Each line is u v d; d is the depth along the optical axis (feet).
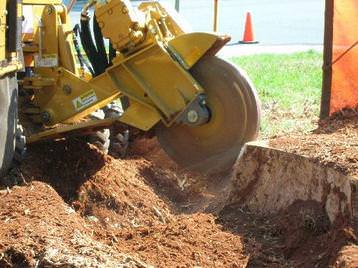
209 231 24.79
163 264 21.75
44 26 33.19
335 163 23.08
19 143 30.40
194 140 32.42
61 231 22.65
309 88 54.19
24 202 25.22
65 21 33.88
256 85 55.36
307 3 111.04
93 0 32.50
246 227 25.16
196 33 31.32
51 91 33.30
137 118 31.94
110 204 31.07
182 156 32.81
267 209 25.84
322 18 97.19
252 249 23.20
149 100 31.86
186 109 31.32
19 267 20.67
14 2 28.50
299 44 79.56
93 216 30.37
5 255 21.01
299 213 23.98
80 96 32.73
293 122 42.93
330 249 21.21
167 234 24.31
